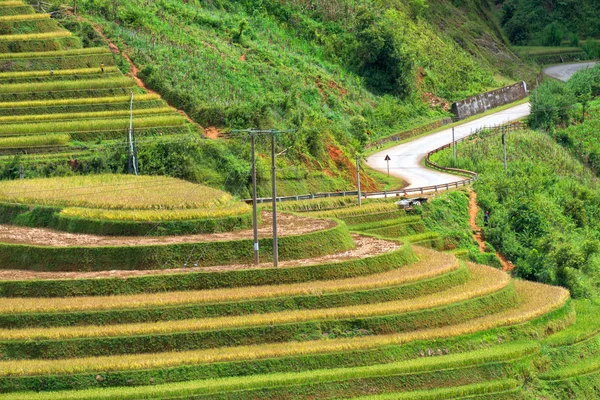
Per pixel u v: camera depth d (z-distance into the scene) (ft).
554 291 311.27
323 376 233.76
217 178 377.30
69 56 445.78
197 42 504.43
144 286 263.08
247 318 249.96
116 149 379.14
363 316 257.14
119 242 291.38
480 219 395.55
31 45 450.71
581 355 278.05
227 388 225.76
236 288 266.57
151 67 444.14
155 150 378.12
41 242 293.02
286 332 248.52
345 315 255.91
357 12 636.07
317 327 251.39
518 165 480.23
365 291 267.80
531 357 261.85
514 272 354.33
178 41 494.59
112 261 279.69
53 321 244.01
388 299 270.46
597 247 365.40
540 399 252.83
